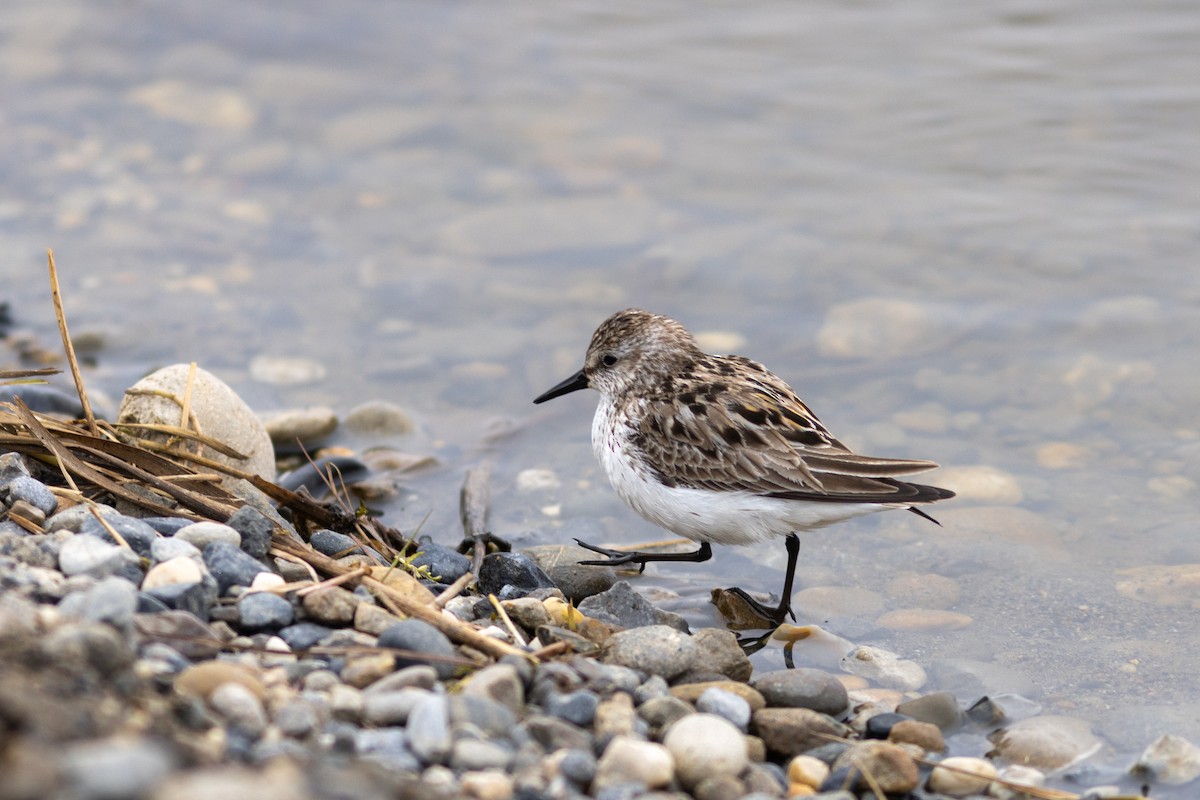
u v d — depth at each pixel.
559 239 16.58
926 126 17.81
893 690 8.94
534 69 19.39
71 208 17.22
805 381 13.98
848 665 9.34
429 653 7.55
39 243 16.47
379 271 16.17
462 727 6.71
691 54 19.56
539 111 18.66
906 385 13.84
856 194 16.80
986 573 10.62
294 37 20.14
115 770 4.15
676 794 6.76
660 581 10.74
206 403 10.45
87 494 9.02
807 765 7.42
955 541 11.06
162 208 17.31
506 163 17.83
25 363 14.11
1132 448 12.52
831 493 9.44
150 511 8.93
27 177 17.77
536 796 6.39
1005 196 16.48
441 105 18.86
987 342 14.41
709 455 9.80
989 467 12.28
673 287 15.71
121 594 6.74
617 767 6.73
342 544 9.54
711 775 6.97
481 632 8.20
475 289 15.85
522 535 11.40
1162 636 9.56
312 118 18.81
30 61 19.92
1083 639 9.58
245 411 10.76
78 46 20.20
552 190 17.41
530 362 14.66
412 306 15.62
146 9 20.70
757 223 16.55
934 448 12.72
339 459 12.38
